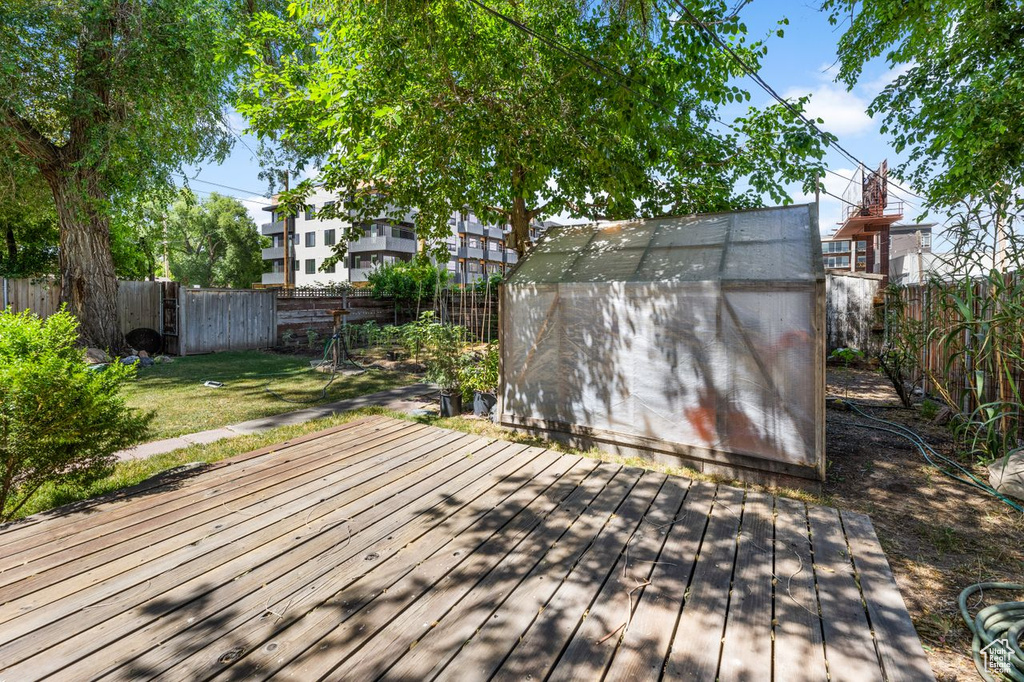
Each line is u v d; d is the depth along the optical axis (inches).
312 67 219.0
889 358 285.6
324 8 203.2
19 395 122.6
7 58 328.8
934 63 306.7
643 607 89.6
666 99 206.2
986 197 173.6
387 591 93.3
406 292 617.0
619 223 234.8
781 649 79.0
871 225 708.0
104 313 419.5
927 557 116.0
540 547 111.4
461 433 206.8
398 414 248.1
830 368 421.7
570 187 290.7
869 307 445.1
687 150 269.4
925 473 172.4
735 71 232.8
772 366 156.0
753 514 131.6
